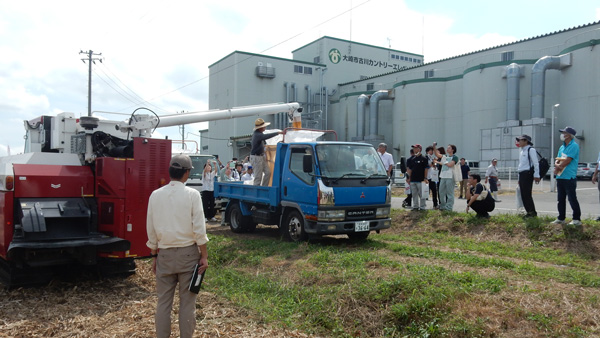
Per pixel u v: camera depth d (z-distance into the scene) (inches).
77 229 269.4
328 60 2404.0
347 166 389.7
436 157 542.6
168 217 172.2
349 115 2231.8
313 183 376.8
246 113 609.6
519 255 344.2
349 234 426.0
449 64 1910.7
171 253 171.8
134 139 279.9
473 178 456.1
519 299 216.7
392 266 288.8
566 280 258.7
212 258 364.8
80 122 297.4
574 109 1440.7
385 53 2576.3
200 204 176.6
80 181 279.7
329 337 206.1
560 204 381.1
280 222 426.0
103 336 199.6
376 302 226.5
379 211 396.2
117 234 273.7
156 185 287.3
